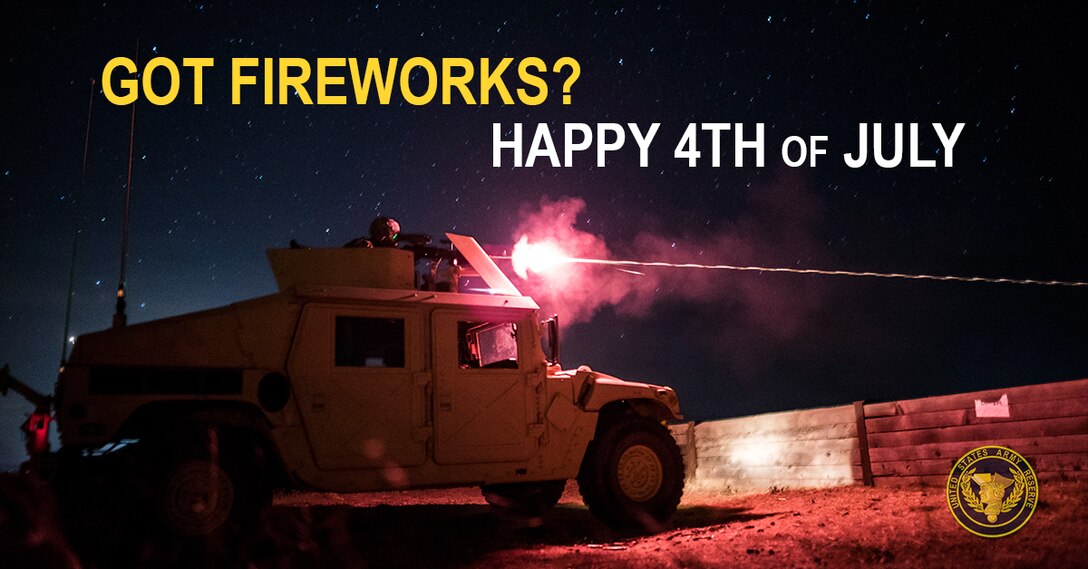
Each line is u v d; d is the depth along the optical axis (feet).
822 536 18.56
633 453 23.63
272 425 19.72
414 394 21.25
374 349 21.15
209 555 18.48
